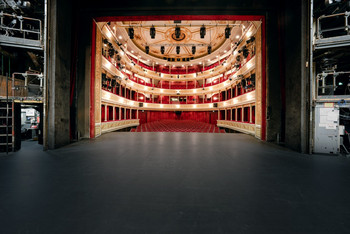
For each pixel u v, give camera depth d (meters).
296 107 5.65
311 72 5.25
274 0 7.02
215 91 20.27
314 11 5.75
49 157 4.69
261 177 3.30
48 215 2.07
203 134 10.02
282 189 2.80
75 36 7.03
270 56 7.36
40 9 6.01
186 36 17.48
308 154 5.16
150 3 7.12
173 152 5.33
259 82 8.23
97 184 2.95
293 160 4.49
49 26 5.55
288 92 6.13
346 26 4.97
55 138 5.73
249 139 8.06
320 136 5.21
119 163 4.16
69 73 6.56
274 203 2.38
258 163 4.21
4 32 5.76
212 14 7.21
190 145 6.49
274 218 2.04
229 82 15.26
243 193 2.66
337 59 6.01
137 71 19.83
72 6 6.88
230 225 1.91
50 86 5.61
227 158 4.65
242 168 3.82
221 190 2.75
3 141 5.32
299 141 5.44
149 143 6.89
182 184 2.97
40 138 6.43
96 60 8.73
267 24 7.33
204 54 22.33
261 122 7.76
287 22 6.27
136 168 3.79
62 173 3.47
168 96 25.52
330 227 1.90
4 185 2.89
